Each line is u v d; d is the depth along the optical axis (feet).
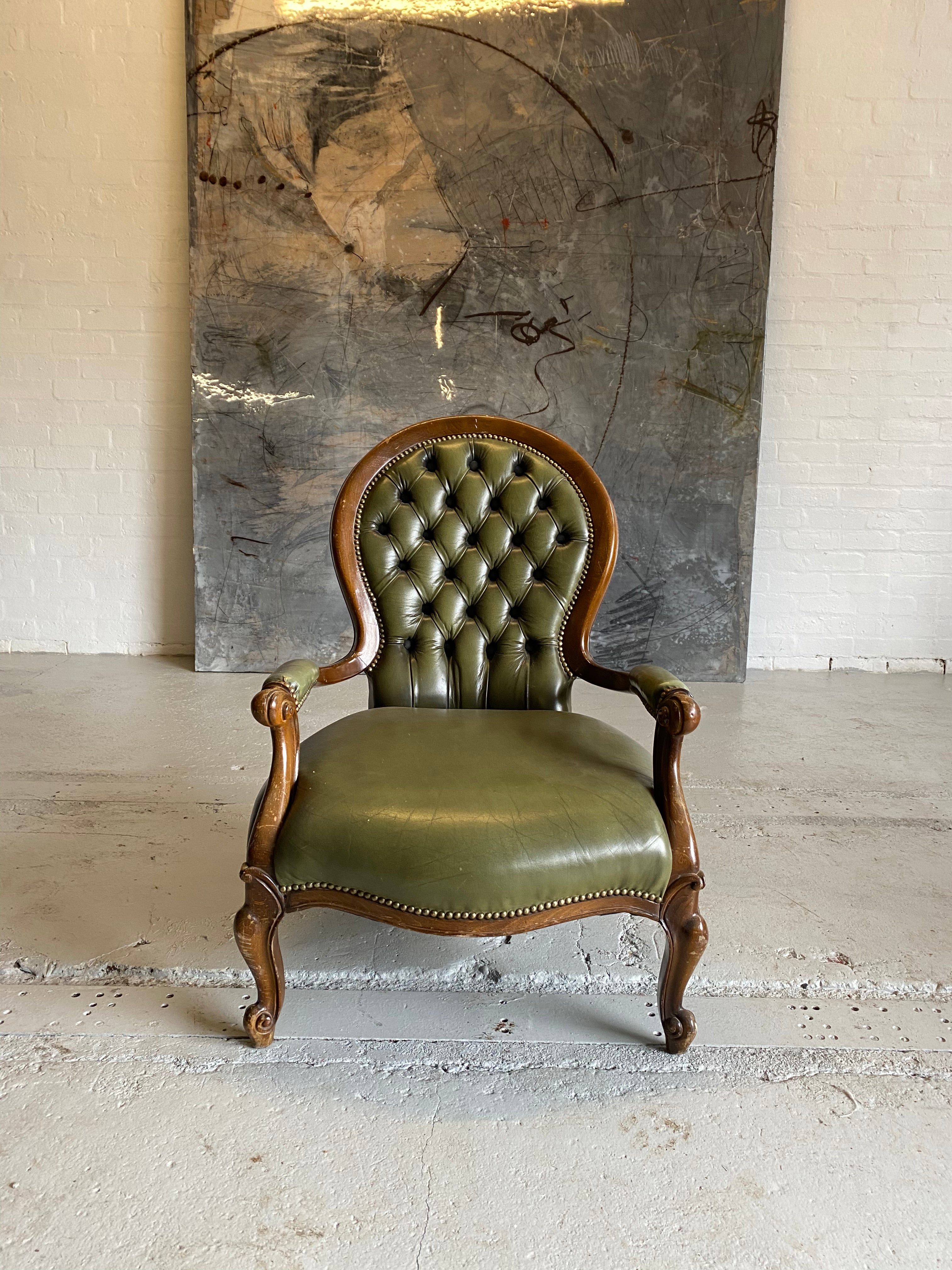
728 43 11.04
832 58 11.39
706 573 11.95
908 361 12.03
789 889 6.26
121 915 5.76
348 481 5.91
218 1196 3.66
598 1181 3.78
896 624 12.60
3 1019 4.75
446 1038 4.69
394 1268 3.35
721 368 11.59
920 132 11.52
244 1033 4.69
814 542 12.47
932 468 12.26
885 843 7.04
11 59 11.43
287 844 4.29
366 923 5.80
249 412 11.66
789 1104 4.25
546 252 11.41
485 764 4.57
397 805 4.23
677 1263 3.40
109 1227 3.50
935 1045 4.69
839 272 11.85
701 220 11.35
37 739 9.08
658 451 11.75
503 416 11.71
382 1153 3.91
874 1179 3.82
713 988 5.13
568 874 4.15
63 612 12.60
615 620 12.03
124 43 11.39
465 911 4.10
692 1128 4.09
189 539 12.51
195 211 11.30
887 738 9.67
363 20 10.98
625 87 11.12
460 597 5.95
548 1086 4.34
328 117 11.15
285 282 11.44
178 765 8.44
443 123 11.18
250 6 10.96
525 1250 3.44
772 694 11.48
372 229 11.36
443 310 11.52
